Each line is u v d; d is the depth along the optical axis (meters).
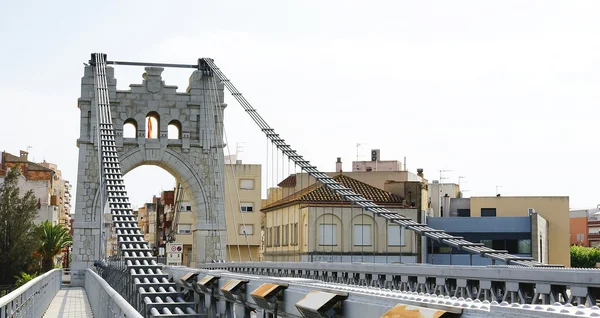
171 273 25.08
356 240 67.12
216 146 69.25
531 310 6.93
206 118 69.25
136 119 68.19
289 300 12.73
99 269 47.66
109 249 65.56
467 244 31.95
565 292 16.83
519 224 74.88
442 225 74.88
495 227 75.00
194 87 69.44
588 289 15.87
